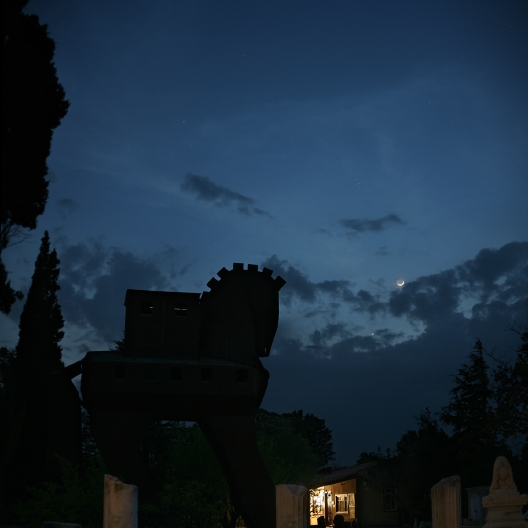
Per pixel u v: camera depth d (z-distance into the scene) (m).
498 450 42.19
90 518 21.31
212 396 29.38
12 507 21.08
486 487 34.03
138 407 28.58
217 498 30.34
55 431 28.12
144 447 35.19
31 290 28.14
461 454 45.81
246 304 33.00
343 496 48.75
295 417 91.69
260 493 28.98
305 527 11.68
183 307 30.89
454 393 50.59
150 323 30.19
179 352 30.12
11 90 14.43
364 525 46.47
